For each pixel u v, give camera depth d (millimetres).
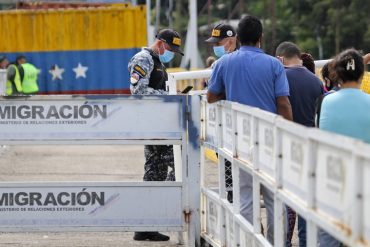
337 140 10117
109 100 19906
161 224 20266
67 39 58594
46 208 20094
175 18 146500
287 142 12641
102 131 19906
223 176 18656
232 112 16984
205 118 20219
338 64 14898
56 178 33250
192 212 20250
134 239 22109
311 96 19219
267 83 17547
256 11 139125
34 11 58344
